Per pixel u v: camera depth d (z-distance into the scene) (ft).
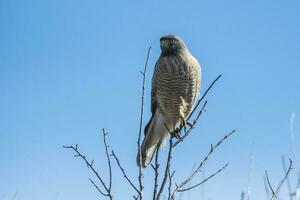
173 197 25.43
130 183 25.68
